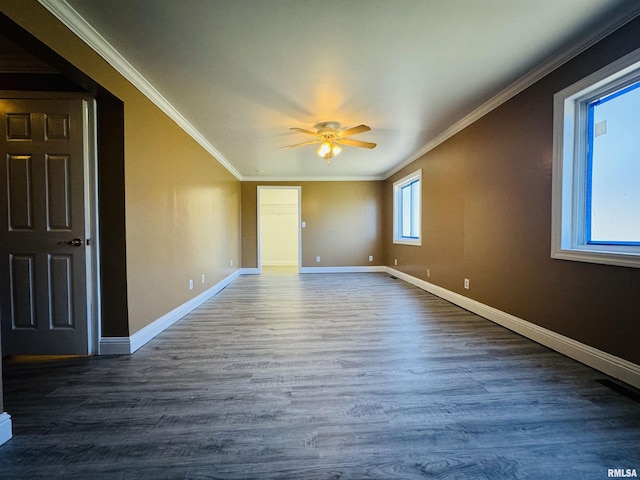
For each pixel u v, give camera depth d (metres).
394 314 3.44
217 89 2.65
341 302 4.06
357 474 1.16
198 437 1.37
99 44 1.93
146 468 1.19
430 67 2.34
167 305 3.04
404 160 5.41
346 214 7.07
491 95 2.86
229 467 1.19
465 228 3.58
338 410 1.57
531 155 2.54
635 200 1.88
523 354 2.28
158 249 2.83
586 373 1.95
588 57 2.01
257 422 1.48
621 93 1.95
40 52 1.63
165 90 2.66
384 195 7.05
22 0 1.43
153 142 2.72
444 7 1.69
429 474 1.16
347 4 1.66
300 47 2.06
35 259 2.24
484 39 1.99
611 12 1.74
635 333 1.77
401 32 1.92
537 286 2.50
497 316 3.02
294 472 1.17
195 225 3.84
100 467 1.19
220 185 5.05
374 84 2.60
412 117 3.38
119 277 2.31
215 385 1.84
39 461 1.22
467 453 1.26
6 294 2.23
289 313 3.52
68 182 2.23
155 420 1.49
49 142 2.21
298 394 1.73
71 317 2.27
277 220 9.27
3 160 2.20
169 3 1.63
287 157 5.12
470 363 2.13
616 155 1.99
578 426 1.43
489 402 1.63
